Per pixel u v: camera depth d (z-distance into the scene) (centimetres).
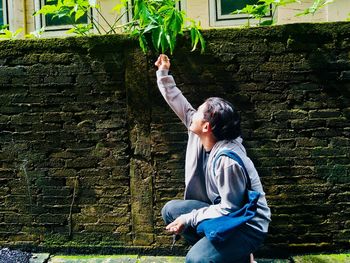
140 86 306
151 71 305
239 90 304
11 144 317
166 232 314
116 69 307
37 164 317
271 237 310
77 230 319
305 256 305
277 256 311
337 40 296
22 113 314
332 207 307
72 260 307
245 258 235
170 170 310
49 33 436
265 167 307
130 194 314
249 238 223
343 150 303
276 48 299
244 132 306
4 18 441
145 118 308
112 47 305
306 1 398
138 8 286
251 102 304
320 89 301
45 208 319
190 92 305
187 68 303
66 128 314
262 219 226
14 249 322
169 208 258
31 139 316
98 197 316
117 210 316
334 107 302
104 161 314
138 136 310
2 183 320
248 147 307
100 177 315
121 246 317
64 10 319
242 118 305
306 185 307
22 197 320
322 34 296
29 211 320
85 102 311
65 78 310
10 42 309
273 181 308
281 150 306
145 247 316
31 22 439
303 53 299
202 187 250
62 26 436
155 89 306
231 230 212
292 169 306
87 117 312
